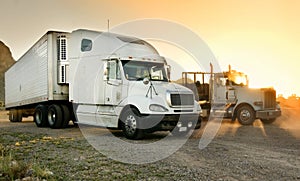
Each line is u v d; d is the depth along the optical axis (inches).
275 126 605.3
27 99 669.3
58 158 285.6
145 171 241.4
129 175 229.8
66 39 545.3
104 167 253.6
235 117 636.7
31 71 640.4
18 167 240.1
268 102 617.3
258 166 256.4
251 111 616.4
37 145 355.9
